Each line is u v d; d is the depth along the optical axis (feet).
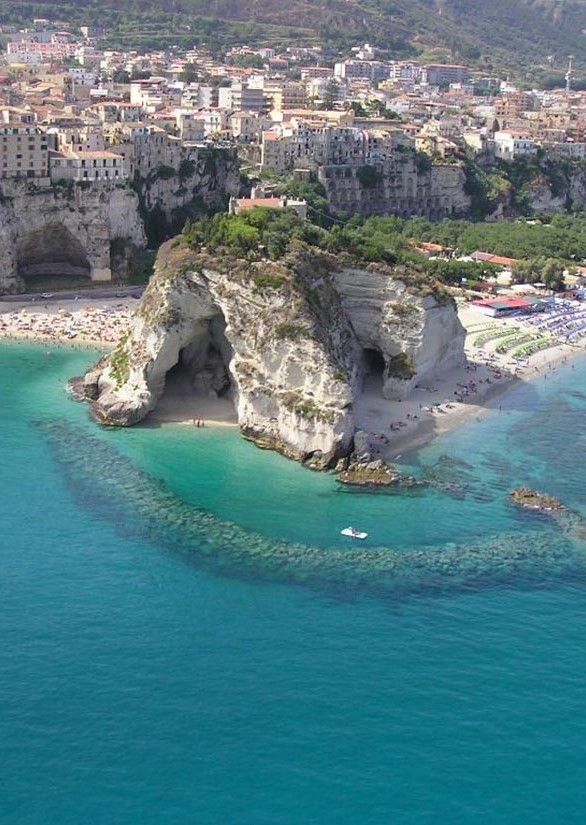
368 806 284.82
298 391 528.63
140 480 486.79
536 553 429.79
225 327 578.25
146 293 600.80
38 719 312.29
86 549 417.08
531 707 327.67
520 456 541.34
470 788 293.23
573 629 372.79
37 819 275.39
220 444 537.65
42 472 491.31
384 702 327.47
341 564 413.18
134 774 292.61
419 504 473.26
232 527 440.86
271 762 299.58
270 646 354.74
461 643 361.30
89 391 599.98
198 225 640.17
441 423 582.76
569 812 286.46
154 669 339.16
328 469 510.17
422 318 611.06
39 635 354.95
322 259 601.21
